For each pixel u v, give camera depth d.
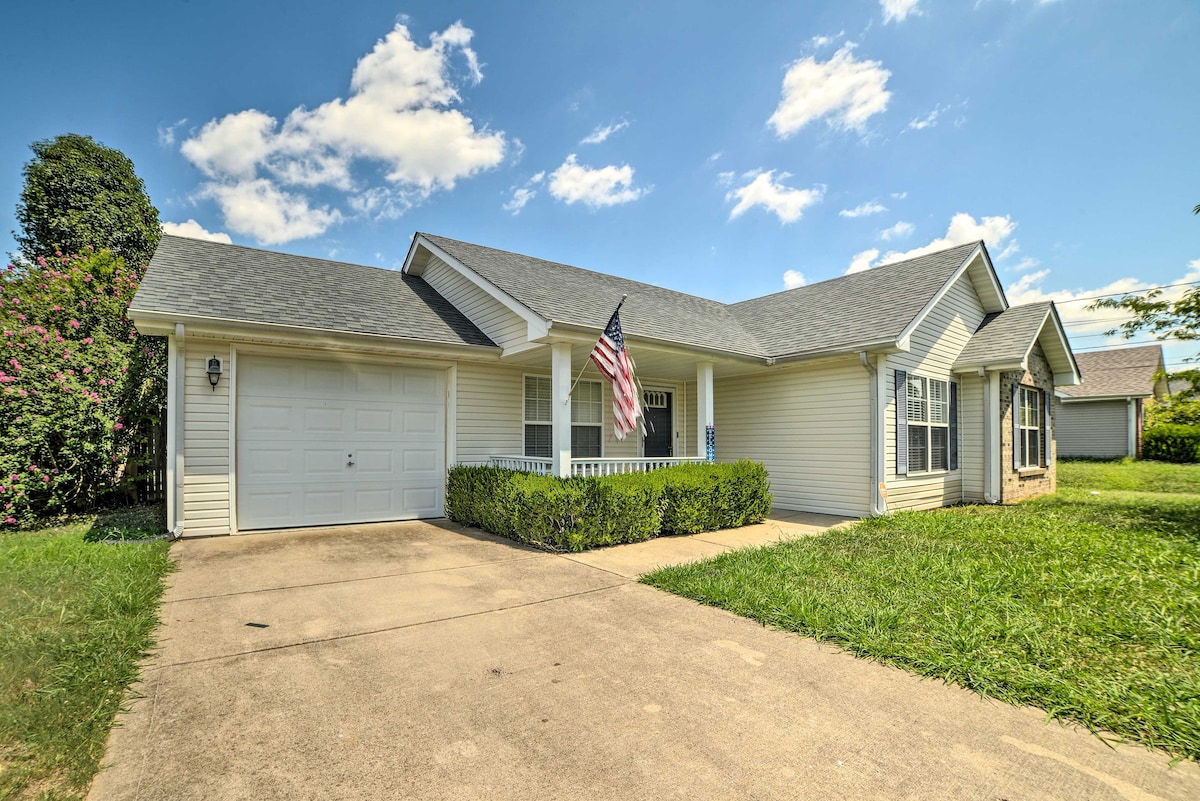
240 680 3.33
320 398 8.54
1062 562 5.87
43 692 2.95
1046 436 13.84
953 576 5.39
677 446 12.95
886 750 2.63
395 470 9.13
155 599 4.80
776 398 11.27
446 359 9.37
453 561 6.46
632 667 3.58
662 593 5.24
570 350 8.35
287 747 2.62
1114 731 2.79
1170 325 9.88
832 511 10.26
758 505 9.41
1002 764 2.52
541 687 3.29
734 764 2.51
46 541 6.61
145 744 2.62
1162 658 3.57
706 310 13.21
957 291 12.04
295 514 8.30
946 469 11.34
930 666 3.49
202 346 7.61
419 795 2.27
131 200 16.08
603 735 2.75
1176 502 11.41
